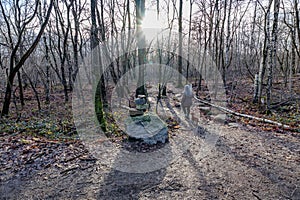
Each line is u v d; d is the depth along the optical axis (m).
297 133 4.84
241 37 16.39
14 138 4.63
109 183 2.83
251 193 2.59
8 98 7.56
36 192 2.63
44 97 12.56
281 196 2.52
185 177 2.99
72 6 10.26
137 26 6.56
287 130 5.11
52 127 5.75
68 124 6.02
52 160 3.44
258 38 14.51
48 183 2.82
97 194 2.59
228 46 11.06
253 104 8.62
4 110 7.54
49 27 10.73
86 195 2.58
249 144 4.25
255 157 3.61
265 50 8.15
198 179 2.94
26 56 7.50
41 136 5.00
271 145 4.16
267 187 2.71
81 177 2.97
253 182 2.84
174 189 2.70
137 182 2.87
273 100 8.59
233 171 3.14
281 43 13.76
